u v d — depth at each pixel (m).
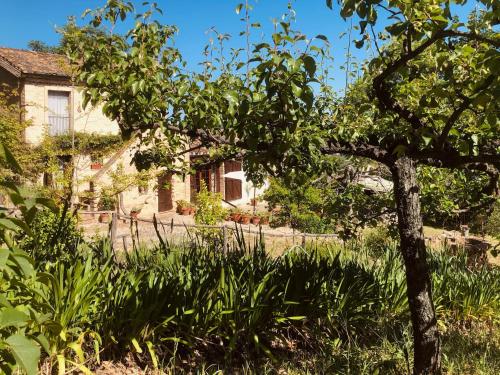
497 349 5.08
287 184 3.48
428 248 8.26
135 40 3.75
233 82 3.69
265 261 5.62
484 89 2.49
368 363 4.34
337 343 4.79
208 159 5.09
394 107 3.45
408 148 3.58
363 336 5.10
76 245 5.72
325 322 5.08
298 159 3.16
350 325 5.10
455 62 2.94
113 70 3.62
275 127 3.05
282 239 13.45
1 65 17.16
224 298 4.55
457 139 3.38
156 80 3.56
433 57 3.35
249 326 4.48
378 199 5.33
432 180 5.59
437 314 6.00
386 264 6.32
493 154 3.41
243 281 5.07
